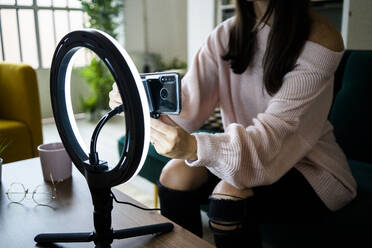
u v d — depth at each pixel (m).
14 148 1.95
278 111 0.82
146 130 0.52
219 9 3.09
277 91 0.91
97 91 3.17
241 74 1.04
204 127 1.83
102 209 0.60
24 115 2.04
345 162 1.01
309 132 0.89
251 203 0.84
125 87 0.49
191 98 1.05
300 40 0.87
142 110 0.50
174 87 0.56
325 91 0.91
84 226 0.70
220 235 0.83
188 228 0.96
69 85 0.65
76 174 0.99
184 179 0.96
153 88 0.59
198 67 1.09
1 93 2.15
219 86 1.11
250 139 0.76
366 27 2.14
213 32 1.12
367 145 1.34
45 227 0.69
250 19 1.00
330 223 0.97
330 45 0.87
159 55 4.71
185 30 4.95
